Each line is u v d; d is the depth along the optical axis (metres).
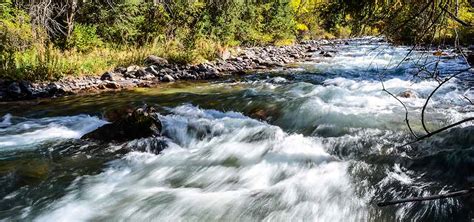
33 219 3.66
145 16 17.67
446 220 3.20
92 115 7.64
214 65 14.40
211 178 4.49
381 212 3.43
